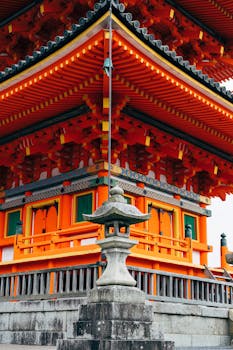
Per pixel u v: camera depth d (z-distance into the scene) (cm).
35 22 2067
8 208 2042
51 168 1928
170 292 1511
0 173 2103
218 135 1934
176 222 1986
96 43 1320
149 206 1909
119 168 1764
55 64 1433
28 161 1983
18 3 2111
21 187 1994
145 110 1712
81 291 1411
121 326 936
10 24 2133
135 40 1323
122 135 1725
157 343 949
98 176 1728
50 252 1652
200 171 2142
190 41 2227
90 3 1872
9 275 1630
